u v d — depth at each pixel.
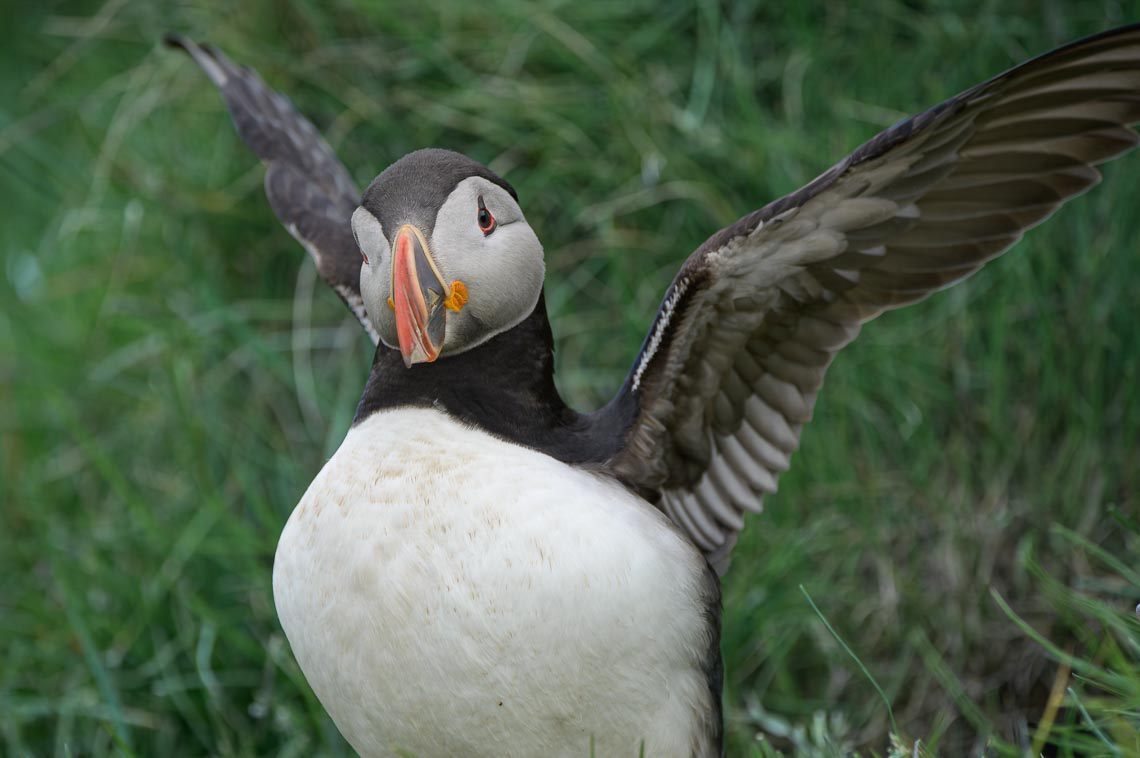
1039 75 4.96
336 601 5.24
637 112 9.35
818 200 5.34
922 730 7.88
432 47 9.66
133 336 10.16
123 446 9.89
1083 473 8.01
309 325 9.64
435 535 5.17
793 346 5.93
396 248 5.32
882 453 8.55
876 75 9.33
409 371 5.59
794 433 6.12
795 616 8.13
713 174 9.34
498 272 5.48
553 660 5.16
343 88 9.80
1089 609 6.51
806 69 9.41
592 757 5.30
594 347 9.31
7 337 11.15
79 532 9.49
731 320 5.80
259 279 10.05
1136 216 8.20
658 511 5.75
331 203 7.45
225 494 9.37
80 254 10.96
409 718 5.30
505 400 5.61
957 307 8.56
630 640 5.23
